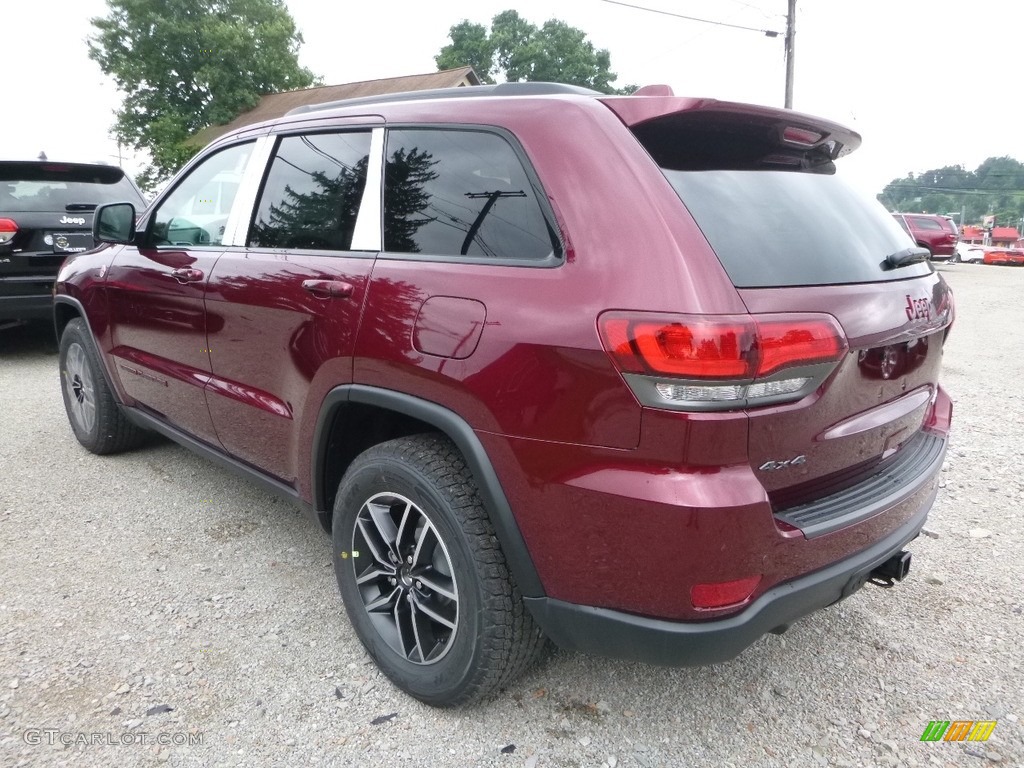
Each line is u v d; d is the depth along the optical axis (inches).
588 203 76.0
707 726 91.1
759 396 69.7
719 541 69.0
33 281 253.3
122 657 101.3
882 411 86.7
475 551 82.7
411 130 96.6
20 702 92.3
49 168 259.4
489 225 84.3
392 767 83.7
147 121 1322.6
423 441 89.7
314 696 95.0
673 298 68.6
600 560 74.1
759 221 78.8
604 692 96.6
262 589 119.1
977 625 112.9
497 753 86.0
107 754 84.6
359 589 98.4
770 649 106.6
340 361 94.0
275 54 1336.1
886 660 104.4
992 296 594.6
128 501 150.6
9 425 197.8
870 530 82.3
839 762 85.8
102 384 163.6
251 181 119.6
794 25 810.8
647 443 69.6
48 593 116.5
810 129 91.0
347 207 101.4
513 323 76.5
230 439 124.0
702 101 80.0
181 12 1291.8
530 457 76.0
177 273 127.9
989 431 205.5
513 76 1529.3
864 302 79.5
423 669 91.1
